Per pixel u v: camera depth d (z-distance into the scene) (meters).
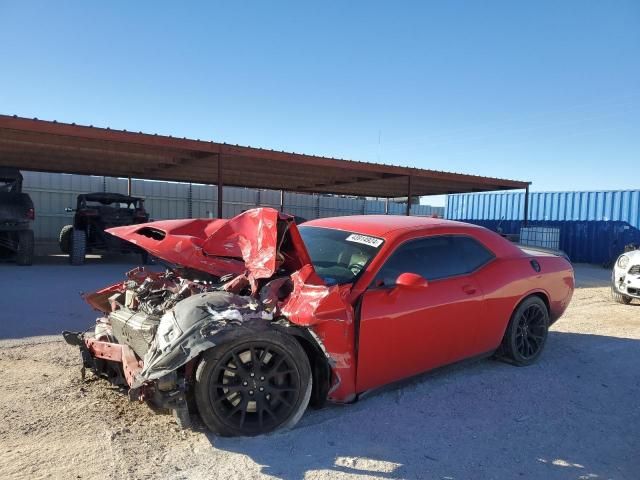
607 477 3.04
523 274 4.97
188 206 26.48
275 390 3.35
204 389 3.16
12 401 3.79
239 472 2.89
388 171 15.89
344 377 3.56
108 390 4.05
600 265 20.11
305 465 3.01
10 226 12.61
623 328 7.21
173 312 3.33
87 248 13.80
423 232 4.36
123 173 19.67
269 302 3.42
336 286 3.48
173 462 2.97
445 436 3.48
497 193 24.50
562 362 5.35
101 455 3.03
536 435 3.57
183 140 12.00
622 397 4.39
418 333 3.97
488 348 4.72
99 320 4.48
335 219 4.98
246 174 18.72
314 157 14.18
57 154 14.29
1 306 7.21
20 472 2.81
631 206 19.44
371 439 3.38
